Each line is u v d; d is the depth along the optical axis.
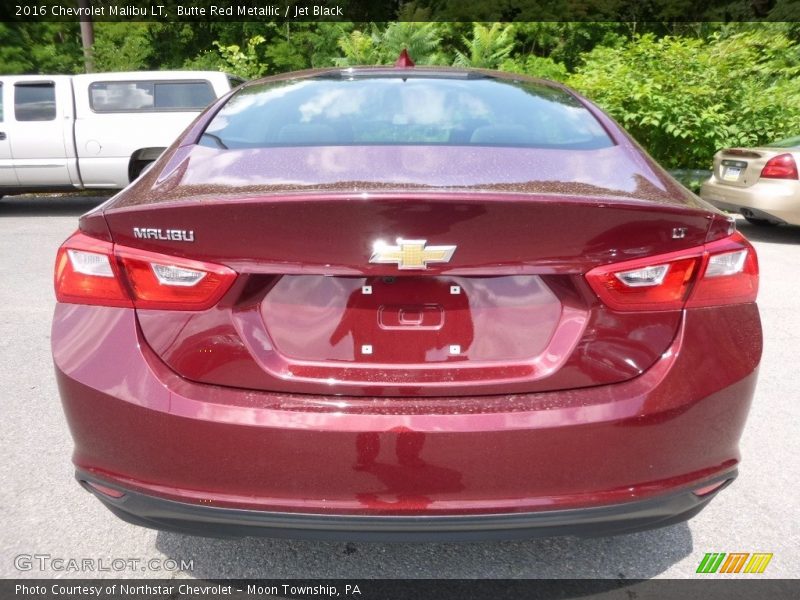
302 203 1.59
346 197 1.57
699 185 10.18
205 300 1.68
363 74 2.82
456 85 2.69
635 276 1.70
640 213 1.66
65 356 1.78
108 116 9.38
